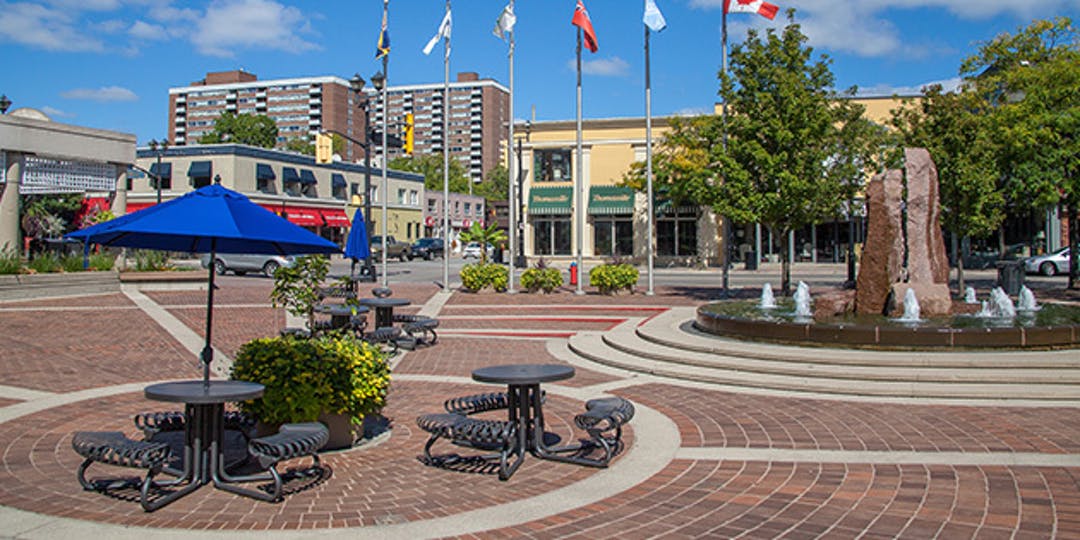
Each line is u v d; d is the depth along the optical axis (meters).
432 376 10.95
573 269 26.86
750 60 19.97
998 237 37.06
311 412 6.45
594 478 6.02
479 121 136.38
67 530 4.79
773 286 27.20
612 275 23.05
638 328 14.23
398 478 6.05
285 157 53.31
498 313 19.38
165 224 5.45
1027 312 13.42
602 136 41.56
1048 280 28.55
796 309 14.39
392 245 52.03
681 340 12.46
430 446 6.53
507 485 5.86
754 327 12.12
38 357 11.84
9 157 22.80
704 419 8.09
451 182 109.56
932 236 13.68
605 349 13.01
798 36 19.77
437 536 4.78
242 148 49.69
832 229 40.84
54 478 5.95
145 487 5.16
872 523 4.91
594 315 18.95
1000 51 22.94
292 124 121.19
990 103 22.56
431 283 29.28
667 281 31.05
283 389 6.36
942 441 6.98
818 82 20.03
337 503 5.42
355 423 6.99
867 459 6.43
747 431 7.52
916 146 19.56
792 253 41.75
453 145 138.12
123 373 10.74
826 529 4.82
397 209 65.25
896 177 13.57
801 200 19.72
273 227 5.94
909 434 7.27
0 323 15.27
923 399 8.92
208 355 6.45
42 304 18.83
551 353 13.27
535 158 42.81
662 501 5.44
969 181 18.67
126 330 14.94
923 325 11.12
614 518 5.10
